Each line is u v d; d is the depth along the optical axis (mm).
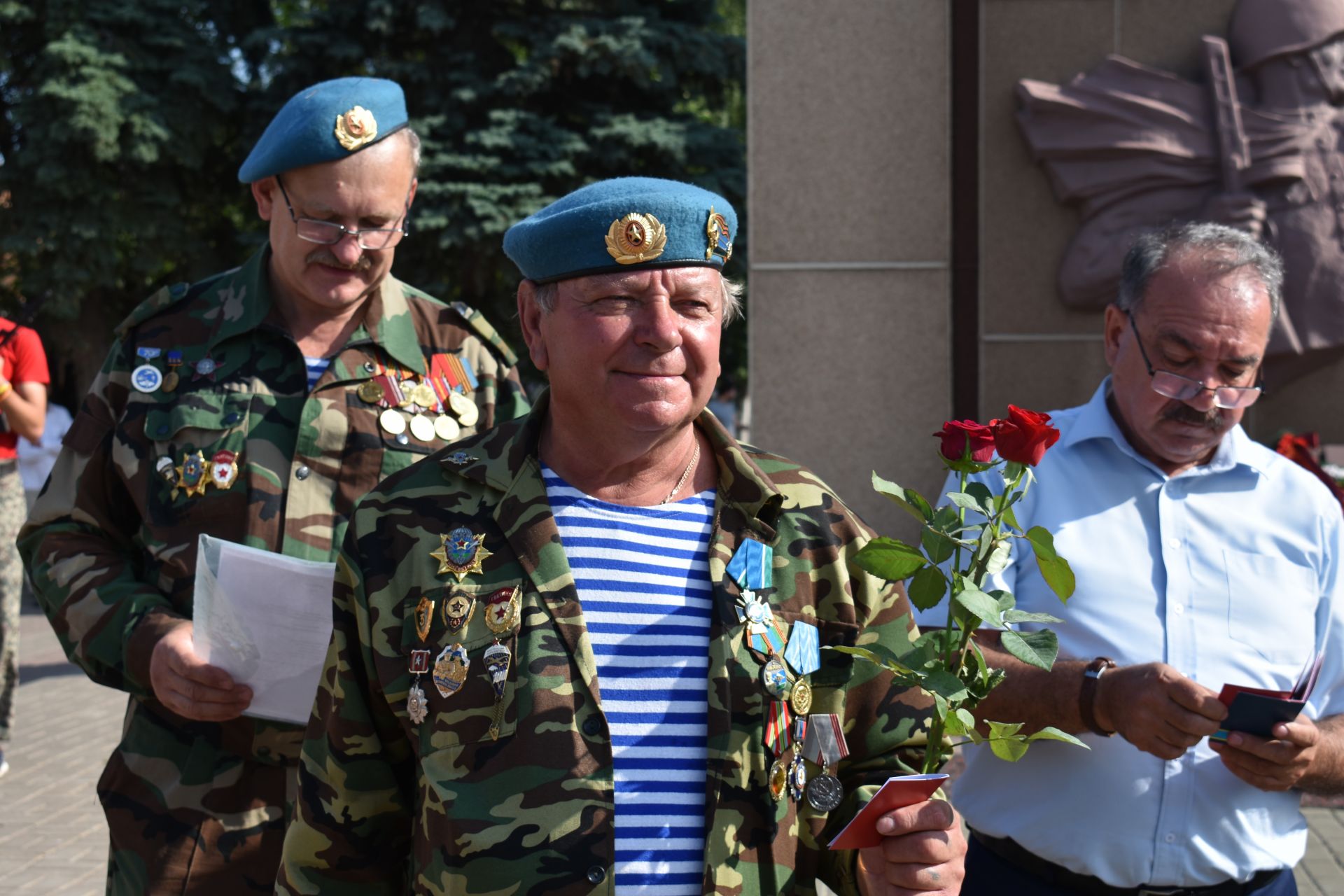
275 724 2393
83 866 4598
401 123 2582
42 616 9617
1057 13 7523
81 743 6156
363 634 1705
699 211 1648
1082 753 2307
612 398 1647
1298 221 7074
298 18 14516
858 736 1737
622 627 1649
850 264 7875
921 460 7848
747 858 1588
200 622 2170
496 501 1721
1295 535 2404
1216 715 2039
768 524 1731
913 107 7773
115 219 12758
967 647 1599
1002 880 2412
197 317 2650
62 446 2584
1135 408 2402
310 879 1749
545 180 12508
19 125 12883
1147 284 2381
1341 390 7098
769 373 7969
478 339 2807
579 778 1570
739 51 13273
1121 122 7289
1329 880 4398
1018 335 7598
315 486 2516
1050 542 1599
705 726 1627
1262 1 7188
